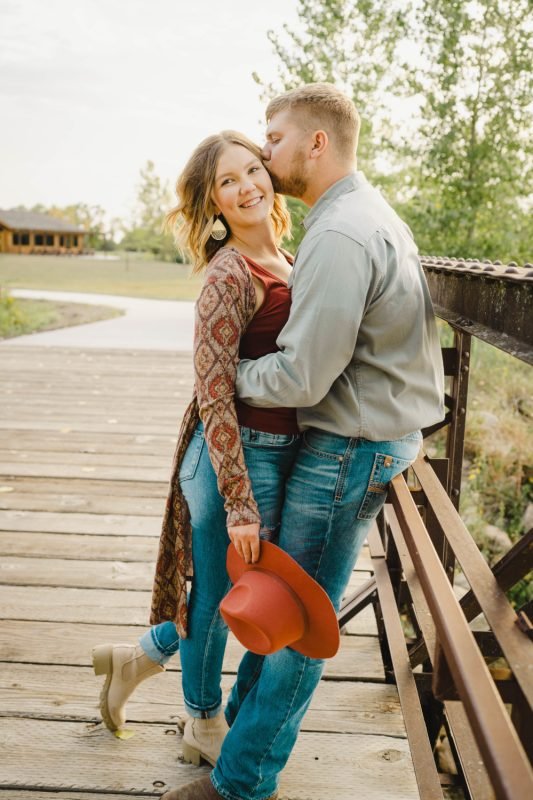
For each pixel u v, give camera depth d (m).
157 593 1.89
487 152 7.48
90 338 11.41
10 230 73.44
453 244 7.62
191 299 22.09
